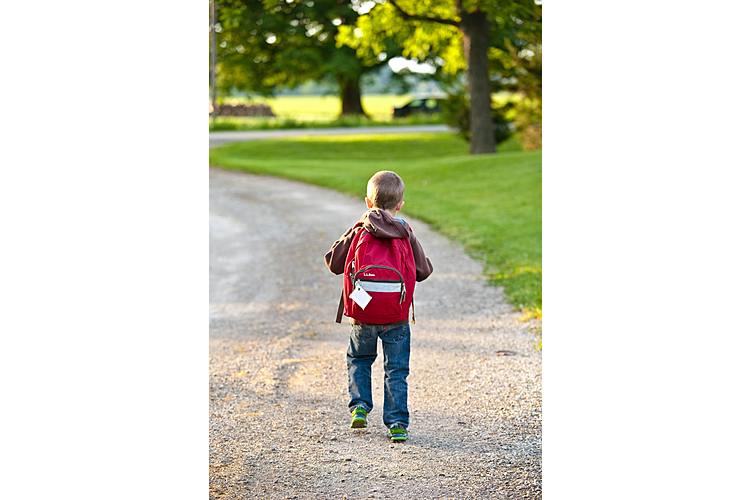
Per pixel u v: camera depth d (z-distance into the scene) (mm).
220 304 8078
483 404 4875
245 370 5719
